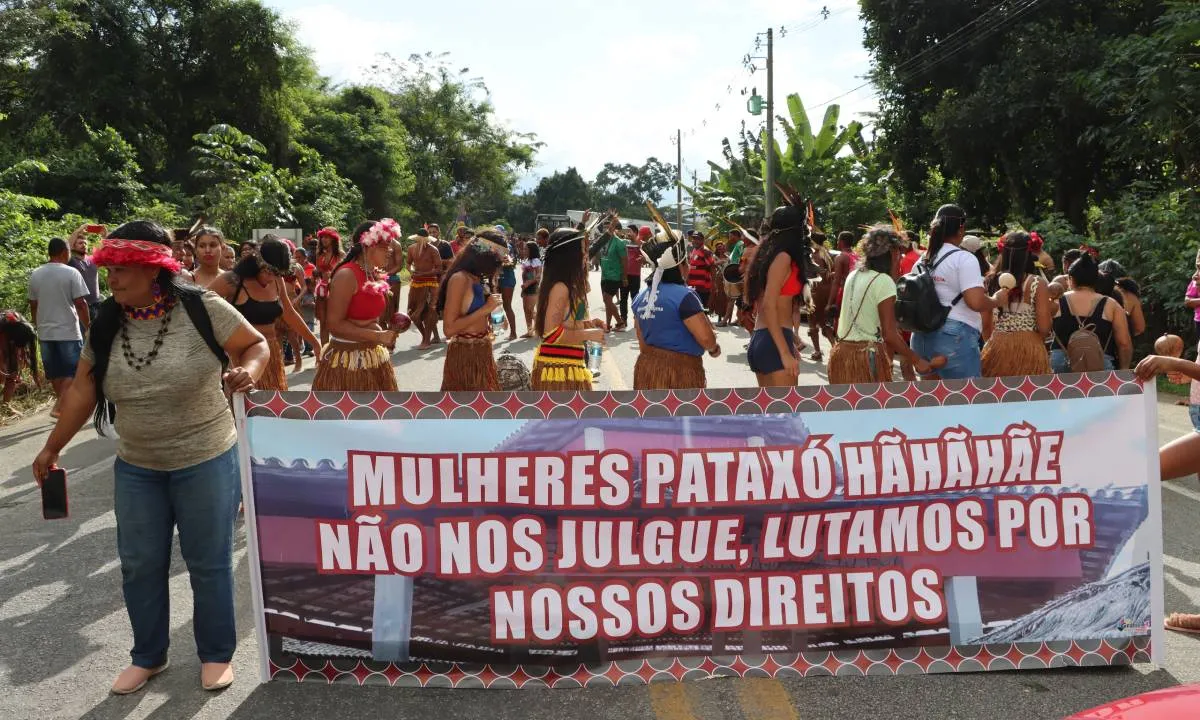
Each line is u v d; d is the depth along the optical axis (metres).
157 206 25.88
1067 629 3.74
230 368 3.81
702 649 3.71
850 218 28.30
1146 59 15.58
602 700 3.60
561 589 3.68
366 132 46.47
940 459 3.70
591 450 3.66
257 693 3.68
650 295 5.08
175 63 35.41
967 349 5.74
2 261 13.45
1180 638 4.06
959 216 5.86
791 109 29.61
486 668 3.70
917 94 26.31
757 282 5.34
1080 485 3.73
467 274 5.83
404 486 3.67
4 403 9.79
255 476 3.69
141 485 3.64
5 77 32.72
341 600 3.71
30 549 5.42
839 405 3.67
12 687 3.72
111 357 3.53
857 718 3.40
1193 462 4.14
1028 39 21.77
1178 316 11.86
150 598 3.72
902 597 3.73
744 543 3.70
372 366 5.59
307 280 12.22
